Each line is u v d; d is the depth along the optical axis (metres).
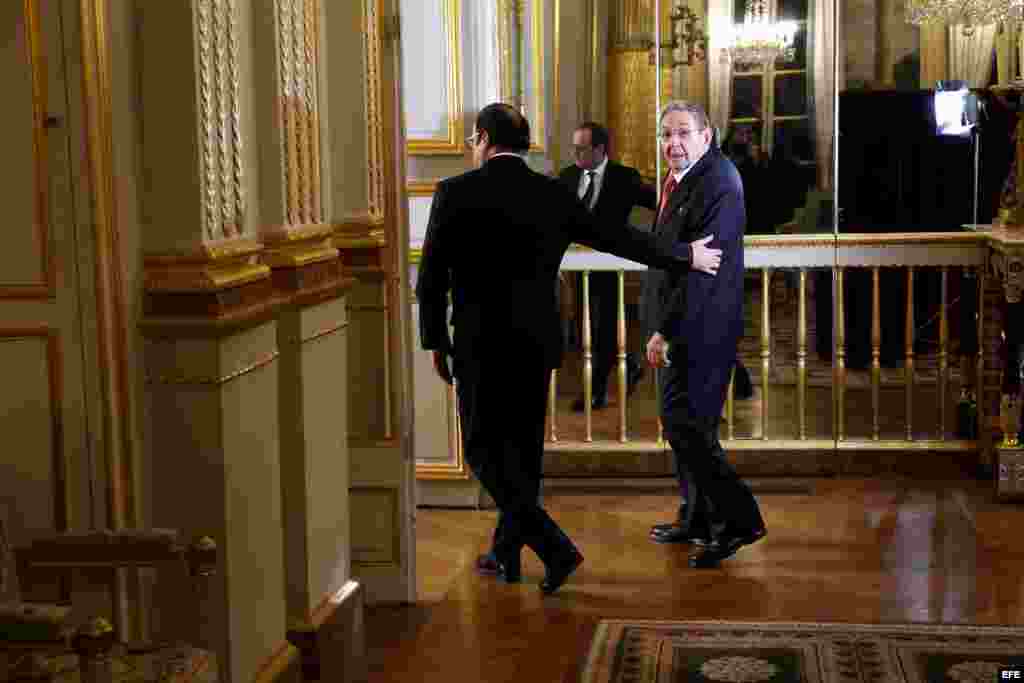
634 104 6.08
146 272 2.97
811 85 6.09
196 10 2.91
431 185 5.54
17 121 2.85
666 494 5.91
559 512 5.64
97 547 2.70
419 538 5.29
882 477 6.11
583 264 6.14
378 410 4.40
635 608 4.35
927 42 6.03
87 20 2.80
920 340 6.14
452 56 5.49
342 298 3.92
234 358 3.07
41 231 2.88
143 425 3.00
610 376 6.21
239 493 3.12
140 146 2.94
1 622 2.21
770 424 6.21
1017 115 5.97
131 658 2.60
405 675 3.82
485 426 4.42
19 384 2.93
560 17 6.05
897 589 4.47
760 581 4.61
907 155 6.05
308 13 3.62
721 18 6.05
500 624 4.23
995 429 5.90
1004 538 5.04
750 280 6.19
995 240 5.61
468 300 4.34
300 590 3.64
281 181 3.45
